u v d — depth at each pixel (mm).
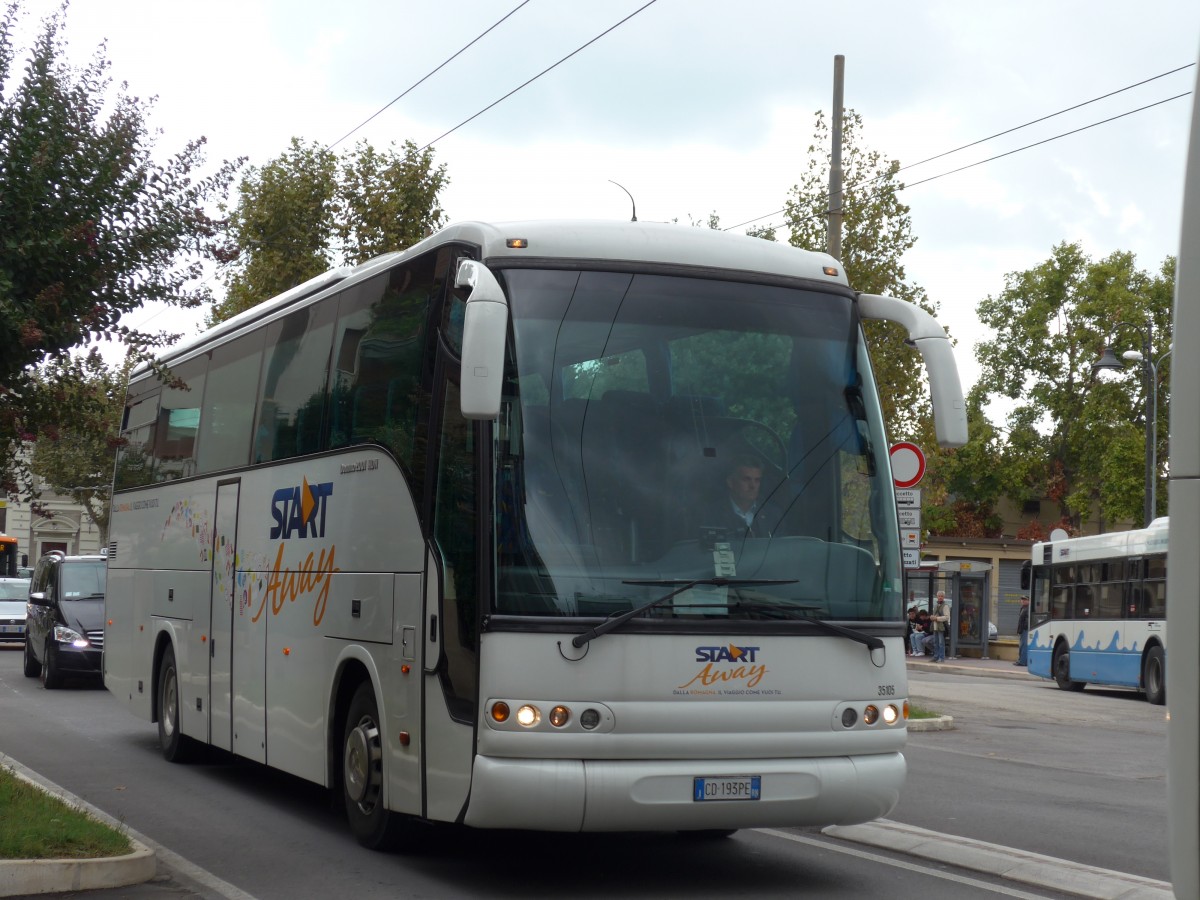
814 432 8453
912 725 20078
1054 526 72312
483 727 7625
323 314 10820
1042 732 20781
